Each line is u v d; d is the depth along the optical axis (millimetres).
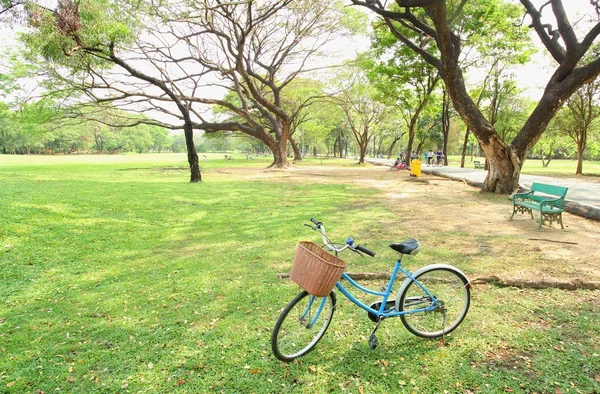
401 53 20594
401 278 4344
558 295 3943
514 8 16578
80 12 11117
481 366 2744
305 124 46219
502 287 4184
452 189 14188
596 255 5391
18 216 7504
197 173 16750
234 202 10812
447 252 5574
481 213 8961
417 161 20281
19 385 2572
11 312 3734
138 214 8750
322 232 3027
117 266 5180
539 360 2793
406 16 11742
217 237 6789
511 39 18500
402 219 8211
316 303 2998
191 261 5363
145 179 17906
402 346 3025
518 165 12133
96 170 24141
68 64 13172
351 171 25609
